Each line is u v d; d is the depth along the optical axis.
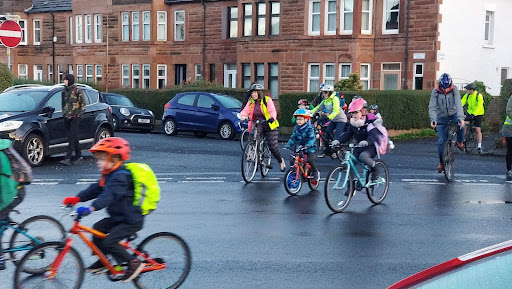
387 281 7.23
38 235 7.42
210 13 39.88
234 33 39.09
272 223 10.14
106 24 44.50
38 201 11.82
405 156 19.73
